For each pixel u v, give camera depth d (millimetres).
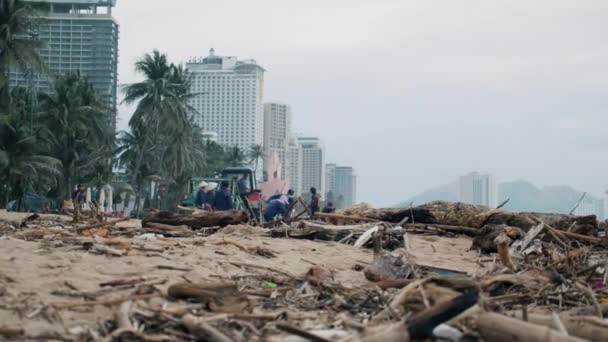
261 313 5176
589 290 5805
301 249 9945
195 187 26891
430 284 5055
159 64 58281
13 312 4656
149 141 63094
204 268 7070
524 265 8562
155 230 11812
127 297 5184
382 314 5160
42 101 50844
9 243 7918
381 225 12203
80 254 7207
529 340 3877
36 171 43750
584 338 4582
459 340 4156
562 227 12453
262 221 18641
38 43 40781
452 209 14219
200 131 82250
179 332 4434
